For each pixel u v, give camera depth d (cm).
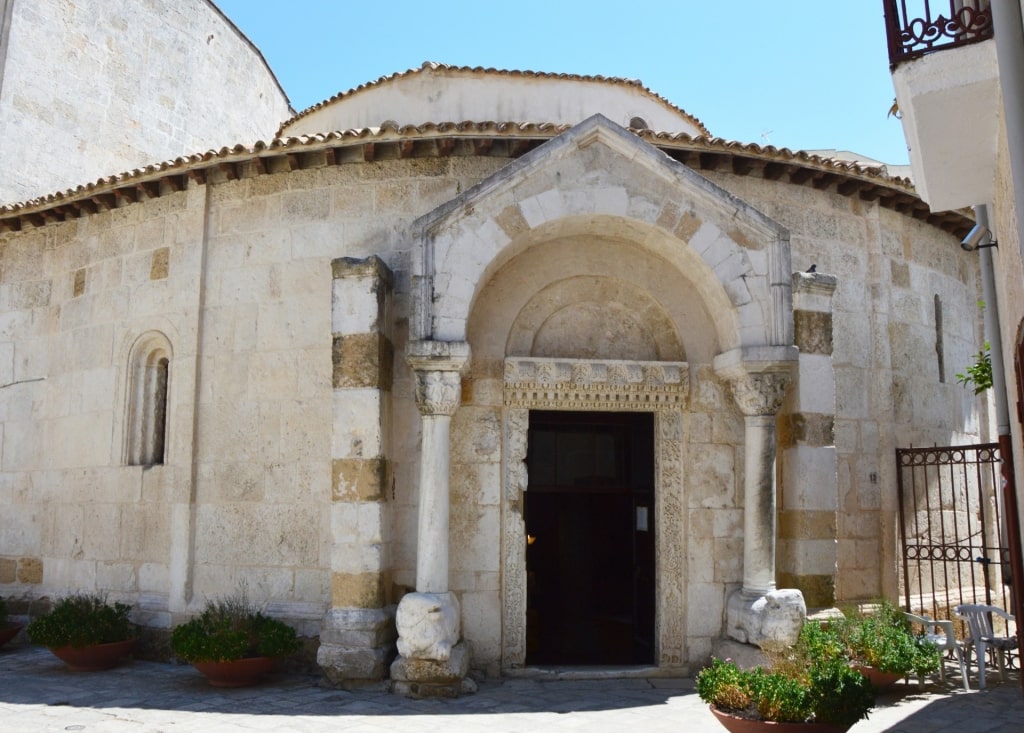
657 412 1065
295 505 1081
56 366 1326
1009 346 818
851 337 1181
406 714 847
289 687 962
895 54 674
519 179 991
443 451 956
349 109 1415
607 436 1166
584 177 1002
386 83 1379
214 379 1148
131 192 1229
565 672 1010
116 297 1259
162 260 1216
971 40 649
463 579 1013
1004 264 784
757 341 991
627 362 1052
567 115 1372
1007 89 566
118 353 1241
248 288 1148
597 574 1370
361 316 999
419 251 970
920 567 1145
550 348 1080
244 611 1034
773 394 990
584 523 1383
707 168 1125
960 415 1335
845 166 1141
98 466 1241
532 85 1372
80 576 1233
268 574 1081
